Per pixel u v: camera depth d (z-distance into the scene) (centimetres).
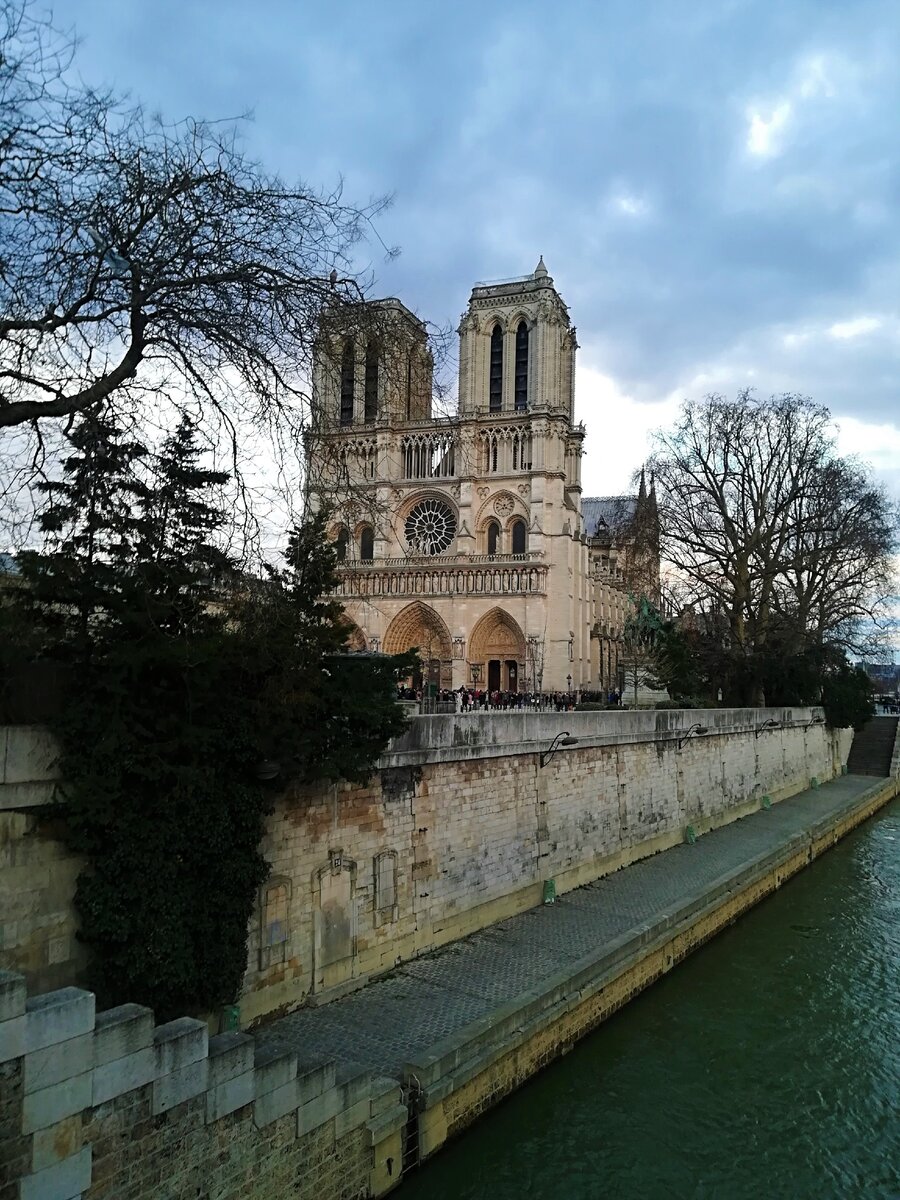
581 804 3209
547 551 8950
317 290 1630
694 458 6119
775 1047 2191
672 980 2611
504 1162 1658
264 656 1627
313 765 1791
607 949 2334
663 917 2675
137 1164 1088
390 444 9619
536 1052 1914
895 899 3669
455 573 9069
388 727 1931
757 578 6366
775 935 3117
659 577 6400
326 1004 1969
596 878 3256
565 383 10138
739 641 6112
